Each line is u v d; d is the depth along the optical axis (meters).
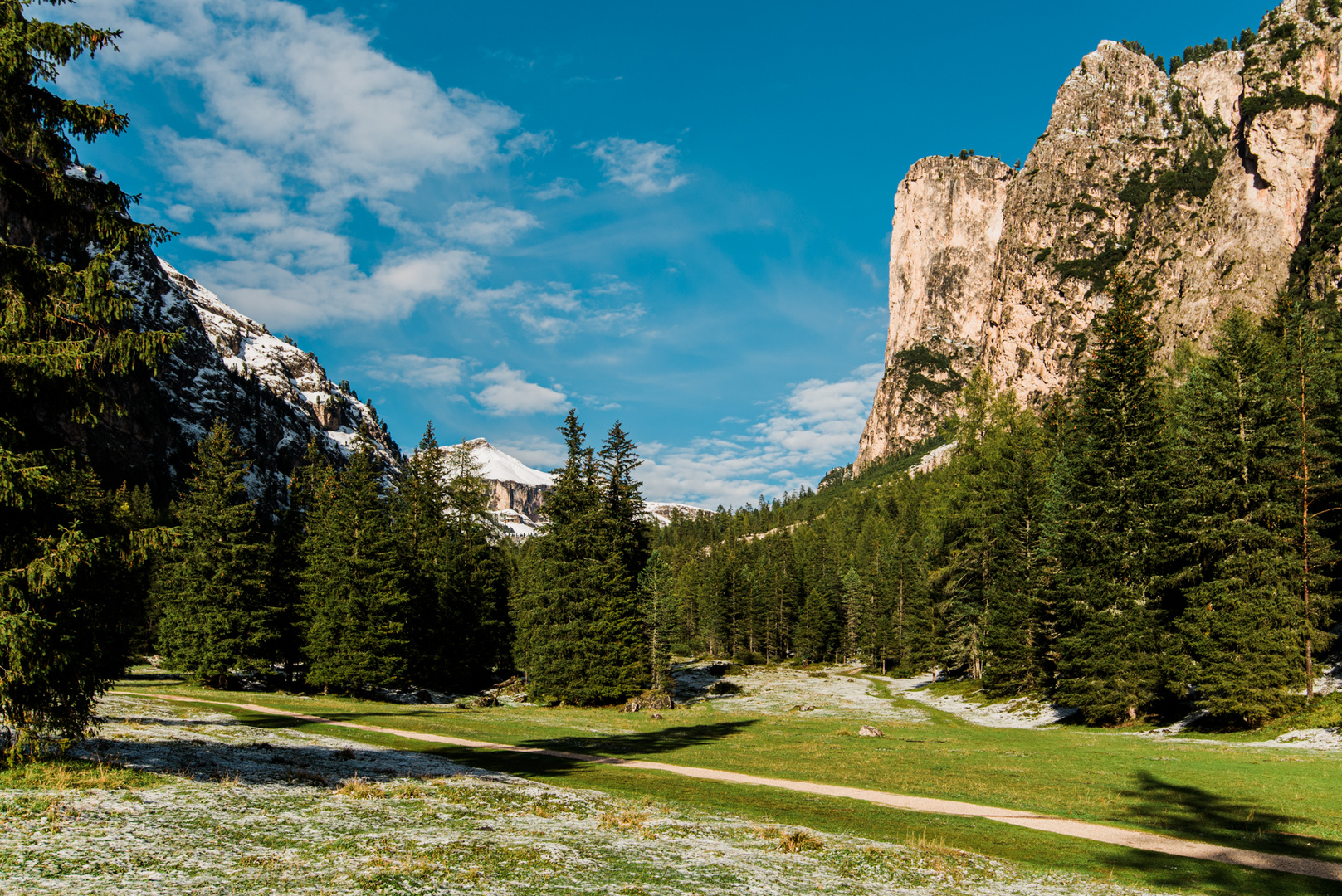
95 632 14.81
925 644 85.31
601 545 59.44
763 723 44.50
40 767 14.35
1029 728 45.12
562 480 59.84
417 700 59.59
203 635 52.53
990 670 57.78
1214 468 42.72
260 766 18.92
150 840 10.58
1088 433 51.38
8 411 13.52
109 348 13.48
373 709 43.12
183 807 12.84
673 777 24.03
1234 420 41.91
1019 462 61.00
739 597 130.00
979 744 34.56
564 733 36.53
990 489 68.44
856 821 18.28
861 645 112.19
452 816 14.98
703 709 58.22
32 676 12.92
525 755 27.91
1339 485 39.50
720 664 103.19
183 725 26.52
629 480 68.06
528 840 13.37
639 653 58.22
